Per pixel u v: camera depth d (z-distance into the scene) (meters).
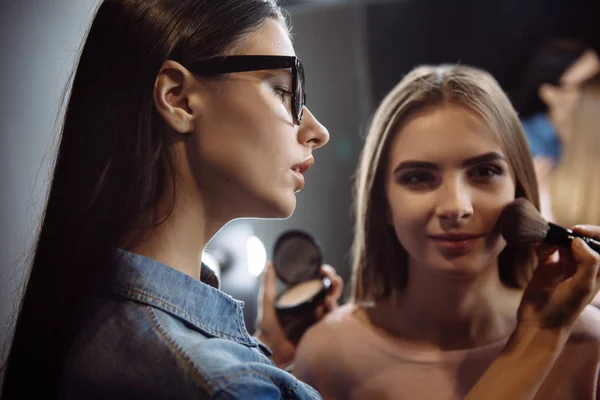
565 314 0.81
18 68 1.69
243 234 2.13
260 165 0.69
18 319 0.70
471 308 0.94
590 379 0.89
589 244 0.83
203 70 0.68
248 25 0.70
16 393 0.68
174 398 0.58
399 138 0.92
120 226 0.67
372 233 1.01
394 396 0.97
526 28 2.11
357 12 2.16
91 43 0.70
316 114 2.23
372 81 2.18
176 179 0.69
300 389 0.65
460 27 2.15
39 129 1.71
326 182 2.25
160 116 0.68
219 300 0.70
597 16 2.03
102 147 0.68
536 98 2.07
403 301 1.00
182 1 0.68
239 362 0.63
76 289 0.67
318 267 1.22
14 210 1.71
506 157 0.91
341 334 1.03
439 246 0.89
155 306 0.65
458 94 0.90
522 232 0.84
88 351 0.63
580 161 2.00
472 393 0.81
